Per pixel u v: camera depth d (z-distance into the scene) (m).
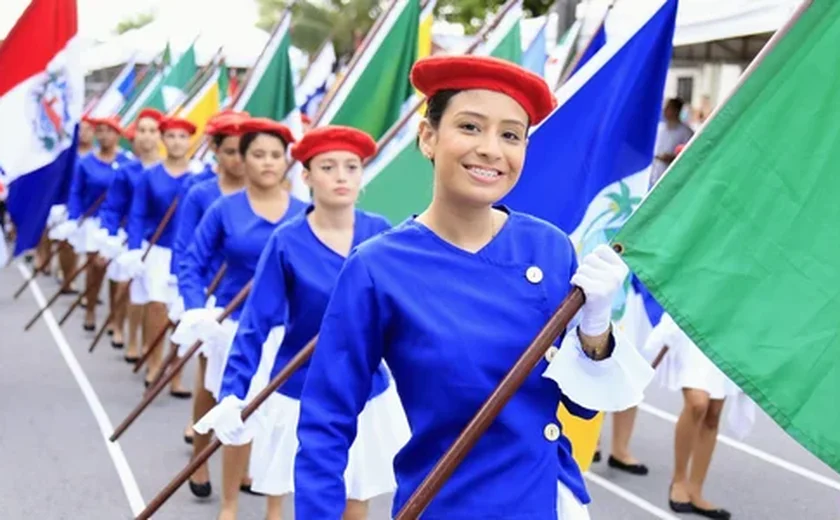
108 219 10.11
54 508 6.08
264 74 8.47
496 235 2.75
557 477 2.72
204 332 5.67
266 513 5.93
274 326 5.10
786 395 2.78
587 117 4.55
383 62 7.29
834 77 2.85
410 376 2.66
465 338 2.62
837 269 2.80
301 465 2.67
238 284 5.93
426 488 2.56
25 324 11.86
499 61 2.62
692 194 2.87
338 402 2.70
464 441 2.56
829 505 6.54
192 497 6.31
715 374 6.00
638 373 2.70
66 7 8.46
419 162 5.98
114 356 10.23
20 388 8.84
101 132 11.61
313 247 4.72
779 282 2.82
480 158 2.63
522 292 2.70
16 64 8.42
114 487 6.45
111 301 10.51
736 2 10.84
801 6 2.86
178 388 8.70
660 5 4.53
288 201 5.99
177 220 8.38
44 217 8.62
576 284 2.64
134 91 17.09
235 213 5.93
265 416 4.83
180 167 9.09
